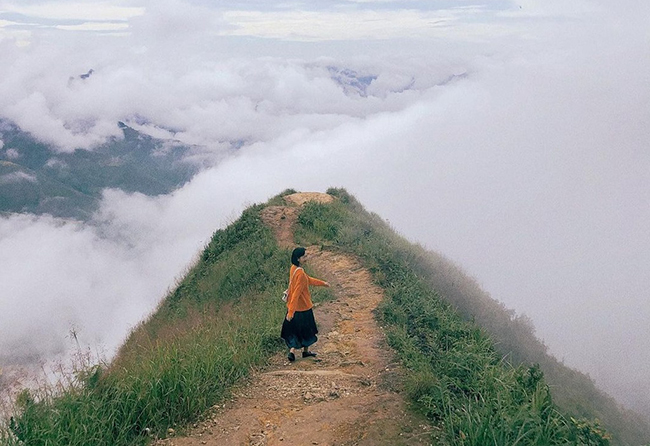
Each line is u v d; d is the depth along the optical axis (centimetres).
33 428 547
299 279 898
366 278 1430
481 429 521
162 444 601
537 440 507
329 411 666
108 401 639
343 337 1006
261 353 912
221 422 654
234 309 1386
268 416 670
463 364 760
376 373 802
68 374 666
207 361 779
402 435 576
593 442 530
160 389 674
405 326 1013
